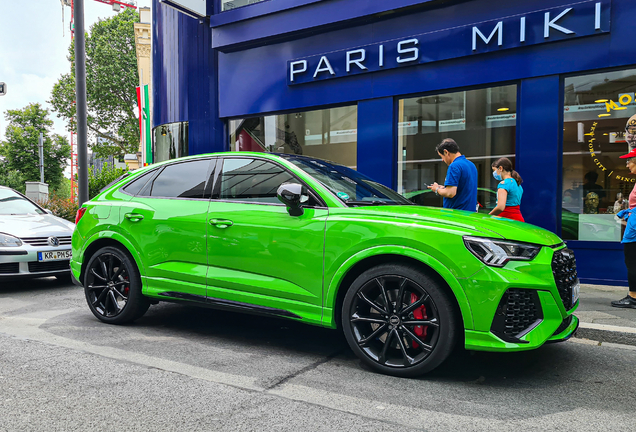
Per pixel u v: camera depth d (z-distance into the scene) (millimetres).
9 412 2707
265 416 2682
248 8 9320
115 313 4688
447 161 5695
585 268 6648
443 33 7535
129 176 4934
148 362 3598
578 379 3357
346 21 8297
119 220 4648
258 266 3824
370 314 3486
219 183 4242
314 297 3578
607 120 6559
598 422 2676
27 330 4516
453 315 3145
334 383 3211
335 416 2697
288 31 8906
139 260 4480
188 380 3229
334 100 8727
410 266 3275
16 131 54188
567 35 6539
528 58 6879
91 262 4852
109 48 46375
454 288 3072
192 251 4164
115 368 3451
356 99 8477
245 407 2799
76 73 10742
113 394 2973
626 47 6234
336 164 4566
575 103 6715
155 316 5105
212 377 3295
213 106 10438
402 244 3256
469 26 7289
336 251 3484
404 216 3363
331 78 8703
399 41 7930
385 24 8102
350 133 8766
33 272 6543
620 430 2580
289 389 3094
